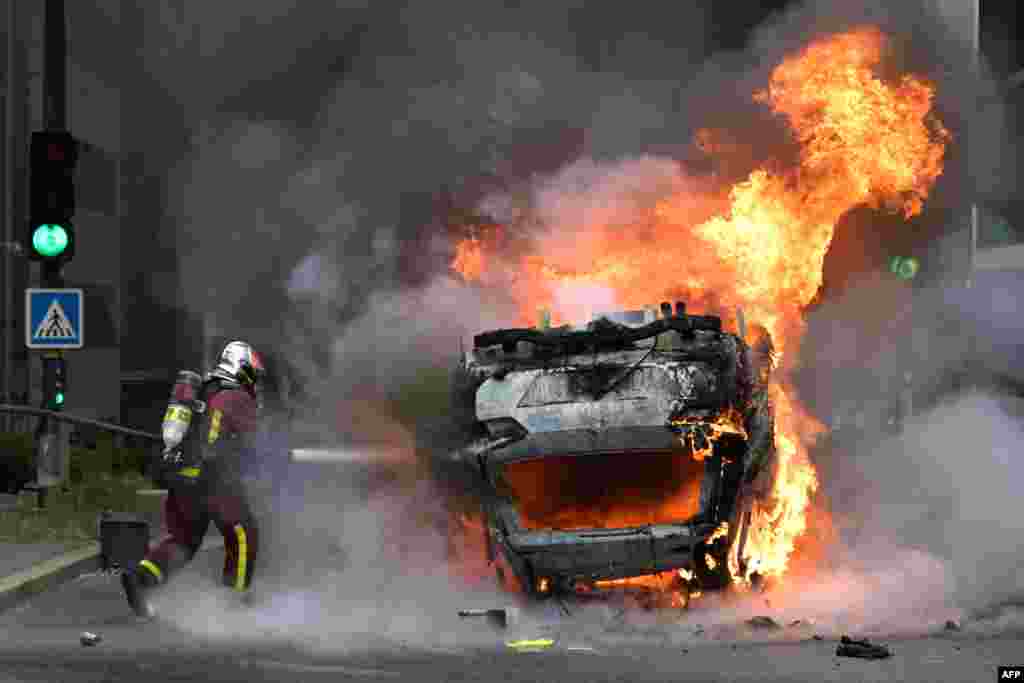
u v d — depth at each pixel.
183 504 33.34
